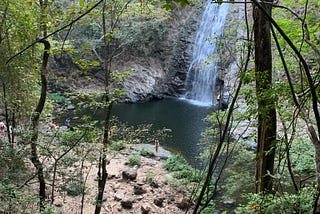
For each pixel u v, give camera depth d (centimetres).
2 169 628
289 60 636
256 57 529
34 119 691
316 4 724
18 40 793
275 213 339
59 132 700
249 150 927
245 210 396
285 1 755
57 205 740
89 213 796
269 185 484
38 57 916
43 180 657
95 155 728
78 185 675
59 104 1418
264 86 378
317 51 281
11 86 837
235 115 655
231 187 839
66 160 671
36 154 652
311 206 321
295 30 652
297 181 572
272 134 488
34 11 653
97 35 1302
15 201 544
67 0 925
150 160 1280
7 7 717
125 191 1025
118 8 904
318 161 260
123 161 1228
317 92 296
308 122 274
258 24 520
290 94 338
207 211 880
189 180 1047
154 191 1034
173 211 940
